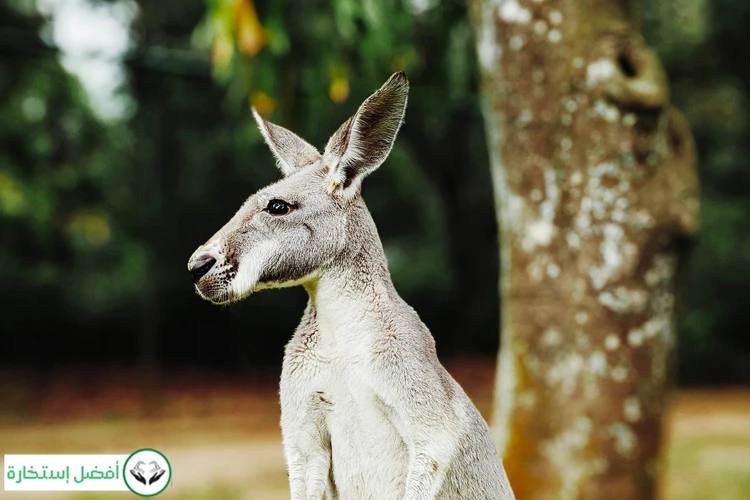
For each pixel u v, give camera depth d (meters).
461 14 10.00
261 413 14.76
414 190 21.25
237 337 19.72
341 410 3.06
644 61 5.79
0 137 16.77
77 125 18.31
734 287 19.95
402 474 3.03
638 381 5.68
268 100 8.61
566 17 5.75
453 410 3.07
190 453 11.00
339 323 3.08
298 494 3.03
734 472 9.86
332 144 3.22
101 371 18.38
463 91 11.19
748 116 21.66
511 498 3.34
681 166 5.85
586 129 5.70
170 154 17.56
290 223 3.10
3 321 18.52
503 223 6.07
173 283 18.39
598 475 5.66
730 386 19.20
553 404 5.77
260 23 7.95
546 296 5.80
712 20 20.95
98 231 18.62
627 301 5.67
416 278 21.06
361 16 8.39
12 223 17.86
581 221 5.72
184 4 19.67
